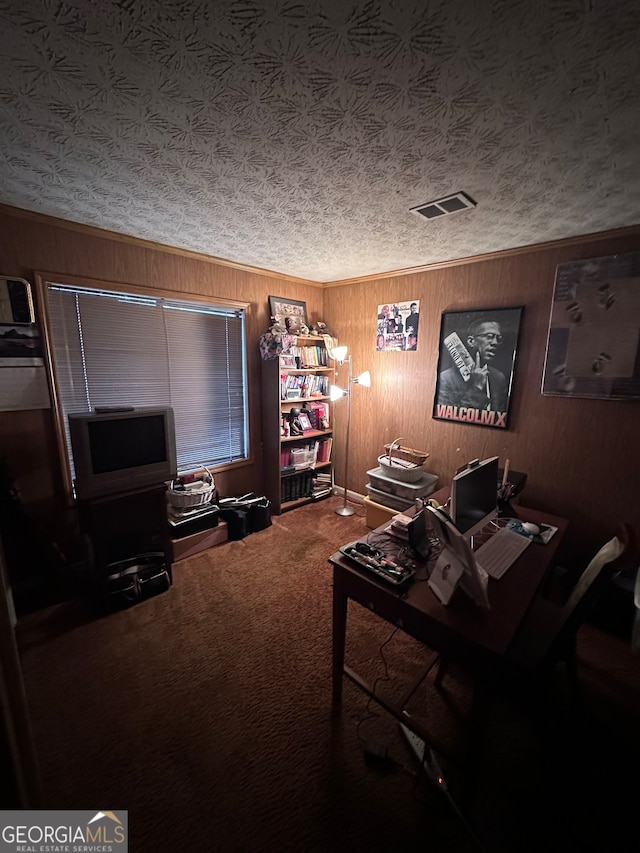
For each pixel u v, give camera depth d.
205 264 2.91
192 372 3.06
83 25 0.86
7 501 2.04
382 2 0.82
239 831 1.16
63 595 2.25
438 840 1.15
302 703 1.60
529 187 1.67
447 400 3.08
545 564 1.54
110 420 2.18
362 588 1.40
